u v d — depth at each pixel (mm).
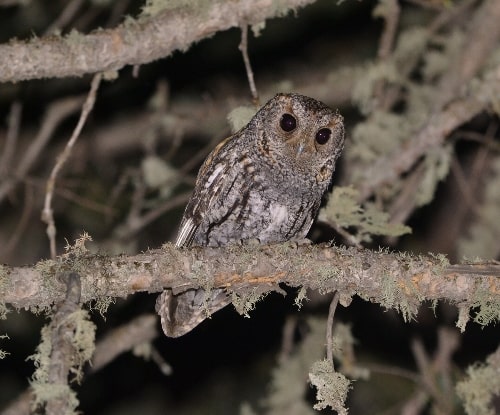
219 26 8602
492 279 7180
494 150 13836
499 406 10508
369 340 13805
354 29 14570
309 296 11398
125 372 14289
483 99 10461
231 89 14367
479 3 12852
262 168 8977
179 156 14516
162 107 13094
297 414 11664
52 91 13164
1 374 13297
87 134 14211
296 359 11742
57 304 6125
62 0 13188
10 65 8047
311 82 14141
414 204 11078
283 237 9352
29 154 12445
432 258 7230
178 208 14156
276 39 14367
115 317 12094
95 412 14023
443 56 12305
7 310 6656
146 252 6938
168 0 8555
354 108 13703
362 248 7277
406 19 14008
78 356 5613
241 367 14367
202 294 8523
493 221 12227
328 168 9289
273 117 9008
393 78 11500
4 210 14125
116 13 11625
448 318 12109
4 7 12164
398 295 7191
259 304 13547
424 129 10562
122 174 13430
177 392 14289
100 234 14031
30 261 14047
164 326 8711
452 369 12258
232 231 9195
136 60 8461
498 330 13195
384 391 13727
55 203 14008
